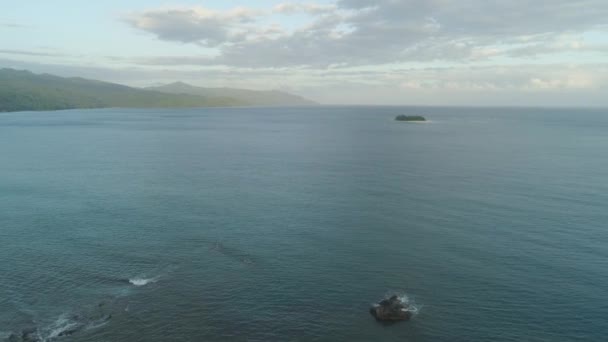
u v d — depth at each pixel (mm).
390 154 157250
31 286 54312
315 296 51438
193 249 65438
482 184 104438
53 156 153500
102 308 49250
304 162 140250
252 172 123438
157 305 49812
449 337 43594
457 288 52719
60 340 43406
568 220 75875
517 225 73812
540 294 51031
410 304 49344
